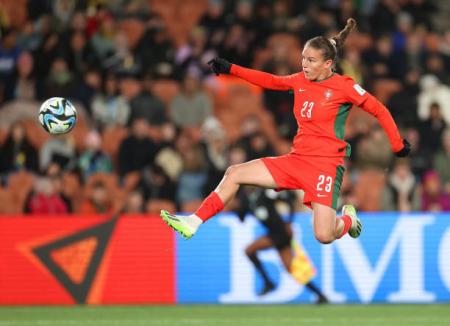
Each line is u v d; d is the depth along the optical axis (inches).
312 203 1010.1
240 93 2237.9
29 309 1535.4
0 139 2053.4
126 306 1585.9
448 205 1892.2
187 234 991.0
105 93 2075.5
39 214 1756.9
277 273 1630.2
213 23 2332.7
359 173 1972.2
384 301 1641.2
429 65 2319.1
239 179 1011.3
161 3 2583.7
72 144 1934.1
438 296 1651.1
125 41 2197.3
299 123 1019.9
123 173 1924.2
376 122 2095.2
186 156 1898.4
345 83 997.2
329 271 1633.9
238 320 1375.5
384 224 1651.1
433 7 2576.3
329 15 2413.9
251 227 1631.4
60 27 2209.6
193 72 2235.5
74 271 1612.9
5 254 1606.8
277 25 2341.3
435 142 2105.1
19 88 2111.2
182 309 1533.0
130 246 1625.2
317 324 1326.3
